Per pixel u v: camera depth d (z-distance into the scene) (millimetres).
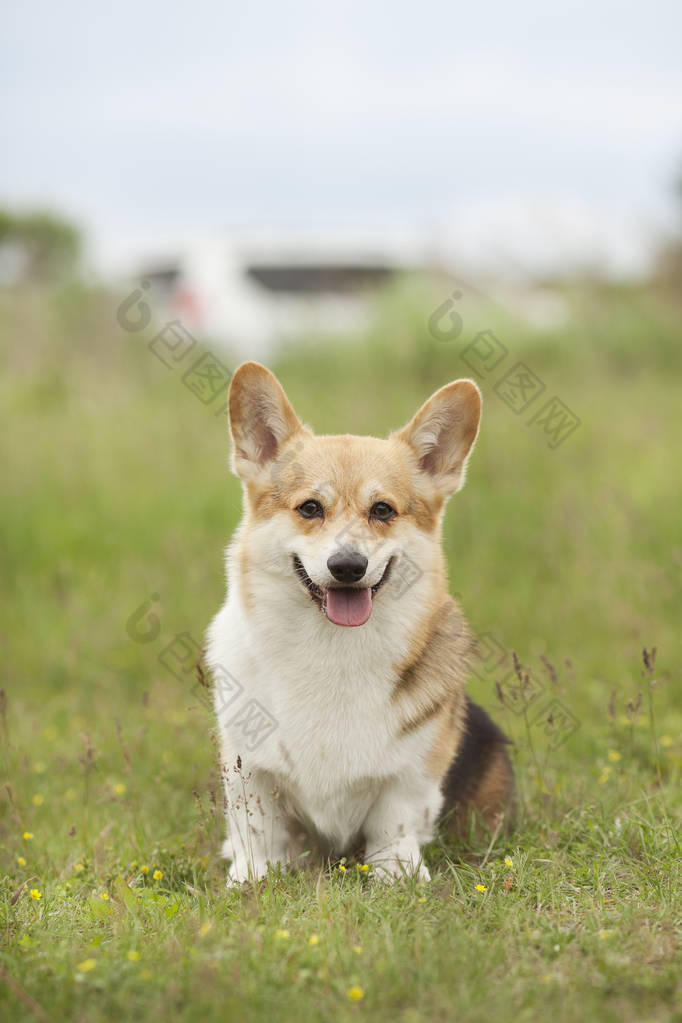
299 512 4574
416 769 4535
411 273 17688
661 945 3523
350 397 12805
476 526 9141
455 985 3236
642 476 9953
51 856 4883
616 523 8805
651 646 7027
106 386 14031
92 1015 3037
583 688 6805
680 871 4254
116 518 9570
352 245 18062
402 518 4676
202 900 4055
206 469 10500
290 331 16266
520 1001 3160
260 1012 3080
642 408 12797
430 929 3672
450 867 4367
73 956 3475
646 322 18125
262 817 4625
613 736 6000
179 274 17281
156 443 11180
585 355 16719
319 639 4465
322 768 4469
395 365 15500
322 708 4465
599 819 4812
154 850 4820
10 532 9312
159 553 8977
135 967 3322
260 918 3777
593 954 3465
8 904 4082
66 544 9250
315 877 4391
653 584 7859
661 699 6562
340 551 4316
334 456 4688
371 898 4039
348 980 3266
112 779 5832
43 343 16406
